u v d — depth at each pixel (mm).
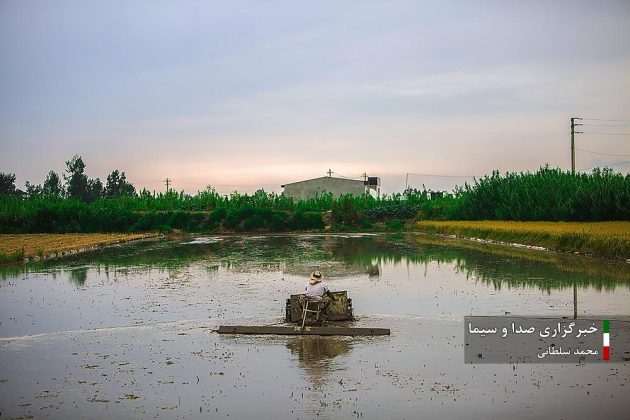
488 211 66875
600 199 51094
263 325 16453
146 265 32656
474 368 12266
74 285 24984
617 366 12289
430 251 39375
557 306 18703
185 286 24312
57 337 15430
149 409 10281
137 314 18453
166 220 68812
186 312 18656
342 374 11969
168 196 83812
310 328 15211
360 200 83562
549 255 34406
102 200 80562
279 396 10781
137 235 60375
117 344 14625
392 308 18828
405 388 11102
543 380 11477
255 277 26906
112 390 11250
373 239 53781
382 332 15039
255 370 12320
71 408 10367
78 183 117375
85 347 14375
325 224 73500
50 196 78438
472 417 9711
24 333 15969
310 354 13430
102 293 22703
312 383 11461
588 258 31969
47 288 24172
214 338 15094
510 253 36406
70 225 65562
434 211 74188
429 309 18578
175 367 12625
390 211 76688
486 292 21672
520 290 21953
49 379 11938
